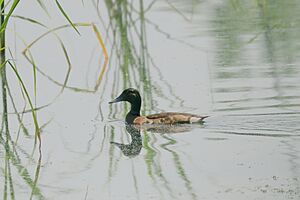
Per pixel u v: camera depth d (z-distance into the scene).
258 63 22.00
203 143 16.36
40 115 19.03
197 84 20.64
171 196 13.34
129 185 14.07
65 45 25.03
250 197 12.98
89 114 19.08
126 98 18.72
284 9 28.08
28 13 27.47
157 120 18.12
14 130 17.94
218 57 22.95
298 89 19.33
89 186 14.13
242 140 16.30
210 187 13.65
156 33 26.00
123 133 17.69
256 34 25.05
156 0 29.97
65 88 21.20
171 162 15.28
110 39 25.58
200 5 29.36
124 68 22.72
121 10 28.34
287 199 12.75
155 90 20.50
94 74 22.31
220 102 18.92
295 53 22.64
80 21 26.92
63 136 17.44
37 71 22.70
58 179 14.62
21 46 24.77
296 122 17.11
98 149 16.47
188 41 24.86
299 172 14.11
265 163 14.75
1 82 21.81
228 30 25.81
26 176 14.88
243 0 30.03
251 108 18.22
